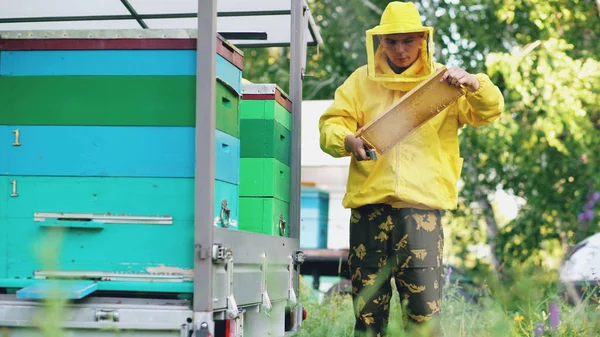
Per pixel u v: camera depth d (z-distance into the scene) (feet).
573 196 46.26
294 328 18.66
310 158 40.19
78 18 21.20
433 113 15.42
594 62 41.93
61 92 13.41
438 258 16.53
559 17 45.44
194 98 13.19
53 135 13.39
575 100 41.42
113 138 13.30
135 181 13.23
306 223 39.27
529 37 49.62
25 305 12.89
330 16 57.21
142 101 13.28
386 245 16.52
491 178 51.88
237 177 14.66
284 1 20.04
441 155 16.47
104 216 13.23
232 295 13.55
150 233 13.12
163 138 13.21
